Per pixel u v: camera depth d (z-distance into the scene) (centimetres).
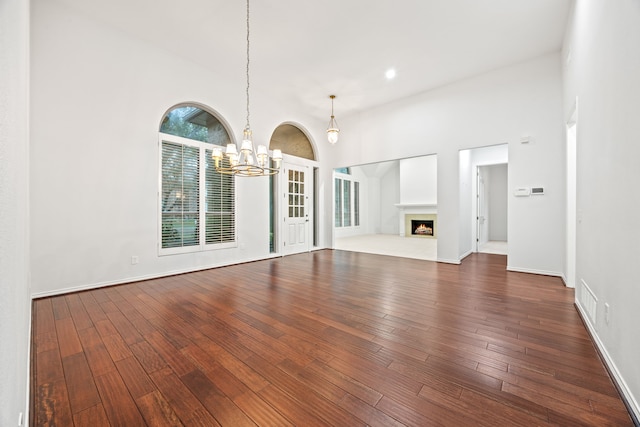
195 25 371
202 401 154
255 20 359
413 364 189
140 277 404
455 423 137
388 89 553
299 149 697
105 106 371
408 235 1099
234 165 359
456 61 452
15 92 91
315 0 323
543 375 175
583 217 263
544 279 407
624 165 164
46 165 328
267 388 165
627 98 160
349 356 200
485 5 330
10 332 77
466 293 344
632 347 149
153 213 416
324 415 144
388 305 302
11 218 81
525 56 436
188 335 233
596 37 219
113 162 378
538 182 436
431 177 1016
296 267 503
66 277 342
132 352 206
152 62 414
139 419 142
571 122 357
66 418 142
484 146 489
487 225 888
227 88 507
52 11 331
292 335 232
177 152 448
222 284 388
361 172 1213
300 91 565
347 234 1122
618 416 141
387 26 369
